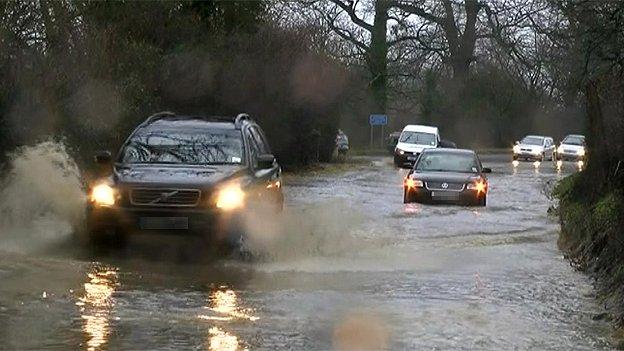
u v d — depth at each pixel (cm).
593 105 3241
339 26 12875
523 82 16125
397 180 7369
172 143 3212
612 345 1908
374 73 13300
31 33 4003
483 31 12775
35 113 3841
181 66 6147
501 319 2117
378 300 2278
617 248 2556
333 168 8838
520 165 11675
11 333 1842
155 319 2002
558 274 2750
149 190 2823
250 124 3506
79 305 2106
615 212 2681
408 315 2119
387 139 13975
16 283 2322
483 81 16138
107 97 4447
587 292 2464
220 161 3156
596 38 3356
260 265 2756
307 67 7444
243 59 6794
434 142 10050
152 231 2809
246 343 1823
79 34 4422
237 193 2870
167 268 2656
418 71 13925
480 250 3241
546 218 4422
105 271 2559
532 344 1900
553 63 4366
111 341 1806
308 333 1922
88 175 4028
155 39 6106
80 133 4203
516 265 2914
